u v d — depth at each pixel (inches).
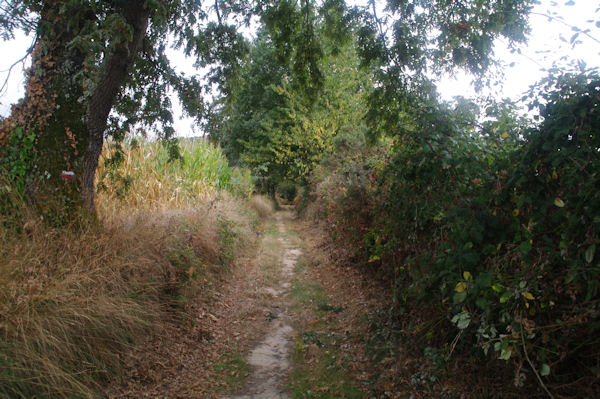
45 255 139.9
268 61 689.6
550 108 95.0
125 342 135.8
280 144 779.4
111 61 164.4
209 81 257.8
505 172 106.0
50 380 102.6
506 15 161.3
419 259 144.7
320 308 217.8
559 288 84.8
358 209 257.0
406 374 132.4
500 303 97.7
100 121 176.7
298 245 431.8
